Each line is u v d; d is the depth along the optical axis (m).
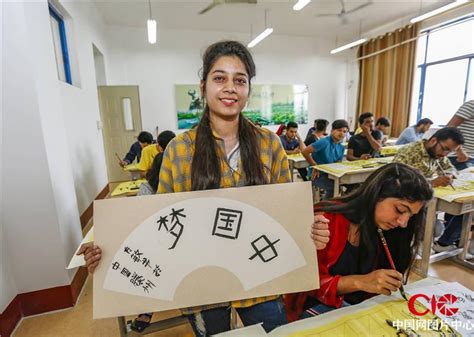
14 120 1.46
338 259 0.95
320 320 0.69
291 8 5.16
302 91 7.30
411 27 5.78
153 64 6.16
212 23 5.91
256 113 6.96
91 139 3.54
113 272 0.70
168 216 0.73
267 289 0.75
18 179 1.51
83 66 3.38
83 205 2.96
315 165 3.23
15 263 1.58
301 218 0.77
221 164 0.83
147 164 2.88
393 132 6.39
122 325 1.38
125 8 4.89
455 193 1.82
